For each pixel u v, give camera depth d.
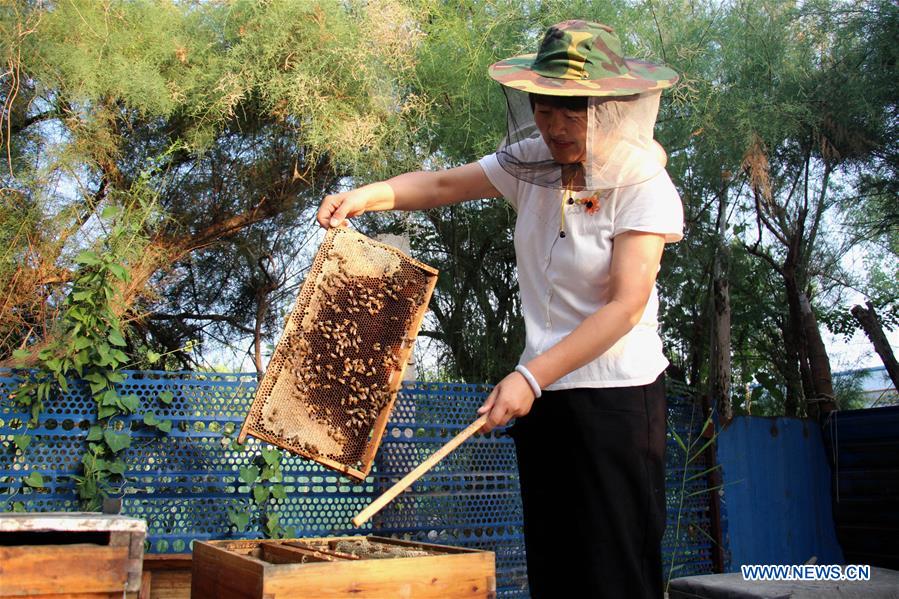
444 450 1.99
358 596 2.16
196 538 3.77
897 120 5.33
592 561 1.98
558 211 2.13
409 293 2.70
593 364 2.02
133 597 2.07
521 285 2.26
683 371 6.25
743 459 5.44
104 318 3.60
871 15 5.20
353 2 4.64
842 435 5.84
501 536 4.43
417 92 5.07
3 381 3.54
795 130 5.06
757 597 3.35
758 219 5.84
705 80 5.04
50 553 1.99
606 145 1.94
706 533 5.14
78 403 3.65
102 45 4.15
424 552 2.50
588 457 2.00
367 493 4.11
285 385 2.54
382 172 4.78
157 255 4.63
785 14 5.25
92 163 4.33
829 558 5.78
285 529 3.87
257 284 5.89
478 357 5.61
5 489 3.53
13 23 3.96
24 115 4.47
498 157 2.23
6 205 4.12
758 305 6.55
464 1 5.16
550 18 4.95
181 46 4.41
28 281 4.12
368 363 2.60
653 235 2.01
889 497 5.55
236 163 5.11
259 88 4.50
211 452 3.85
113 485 3.64
